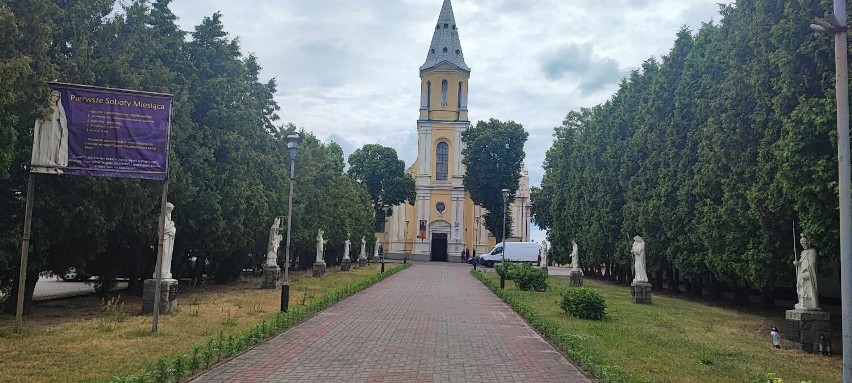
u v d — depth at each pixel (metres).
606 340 13.25
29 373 8.72
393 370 9.59
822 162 12.22
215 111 22.95
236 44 25.75
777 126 15.62
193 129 21.50
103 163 12.56
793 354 12.41
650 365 10.57
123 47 17.30
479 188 62.28
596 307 17.36
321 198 38.69
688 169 24.05
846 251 6.79
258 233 29.11
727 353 12.23
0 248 13.54
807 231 12.87
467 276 39.84
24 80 11.84
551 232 49.88
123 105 12.71
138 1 18.42
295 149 17.47
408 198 70.31
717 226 19.34
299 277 35.53
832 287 22.42
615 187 34.22
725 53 19.55
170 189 19.02
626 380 8.37
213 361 9.92
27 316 15.15
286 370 9.39
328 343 12.00
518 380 9.10
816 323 12.76
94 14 16.33
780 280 16.58
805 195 12.82
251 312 16.59
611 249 35.25
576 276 33.41
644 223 27.50
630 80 34.59
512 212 74.69
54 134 12.30
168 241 16.41
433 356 10.90
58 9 13.30
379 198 70.62
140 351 10.51
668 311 20.80
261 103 31.27
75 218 14.77
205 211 21.70
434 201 69.69
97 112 12.55
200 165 21.56
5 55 11.41
